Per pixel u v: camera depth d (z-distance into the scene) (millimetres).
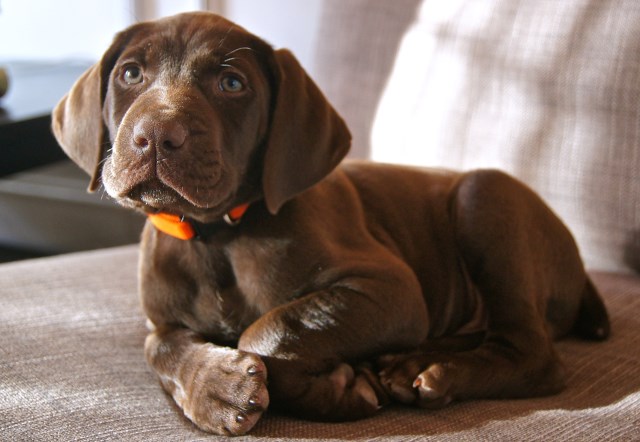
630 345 938
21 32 1722
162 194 807
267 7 1422
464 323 974
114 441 771
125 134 805
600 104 1045
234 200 854
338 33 1211
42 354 890
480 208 920
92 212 1569
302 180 864
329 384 803
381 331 839
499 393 854
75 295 1004
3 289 1004
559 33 1068
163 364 842
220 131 827
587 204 1059
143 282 888
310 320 819
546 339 884
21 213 1634
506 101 1098
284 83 858
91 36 1665
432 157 1146
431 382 816
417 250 952
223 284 867
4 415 799
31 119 1208
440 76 1143
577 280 958
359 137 1202
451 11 1143
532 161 1081
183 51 842
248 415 778
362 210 937
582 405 840
